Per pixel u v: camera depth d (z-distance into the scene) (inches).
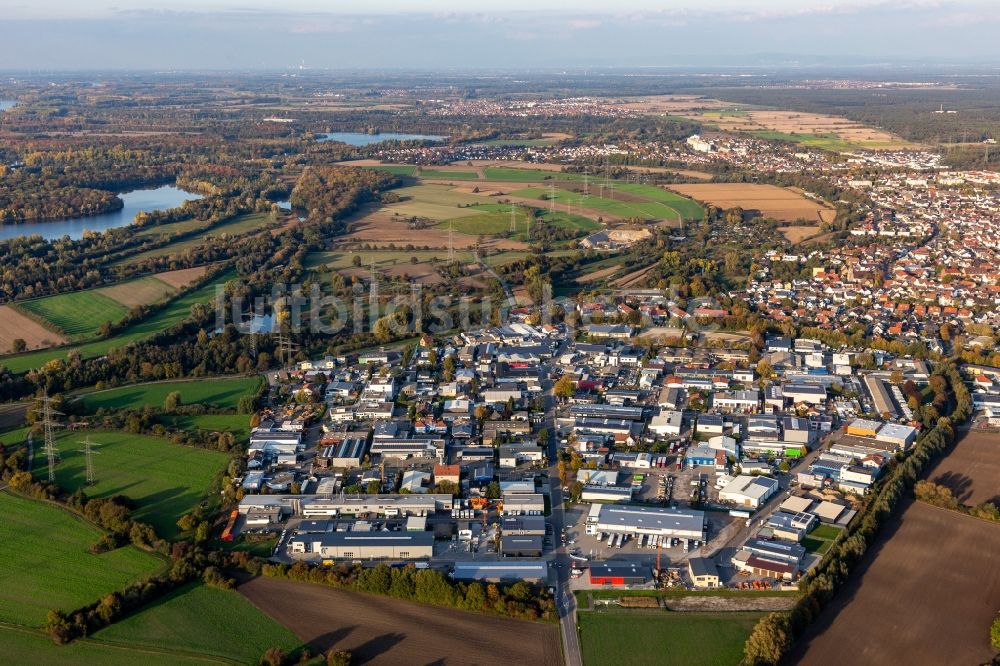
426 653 7568.9
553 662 7455.7
